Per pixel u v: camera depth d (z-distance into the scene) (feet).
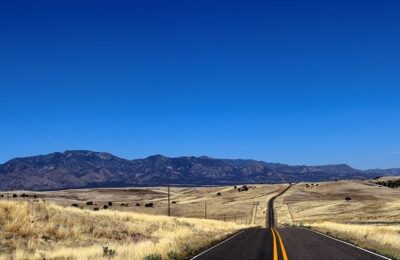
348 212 482.69
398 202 533.55
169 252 73.67
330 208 533.96
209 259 69.26
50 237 100.37
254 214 530.27
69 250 82.12
